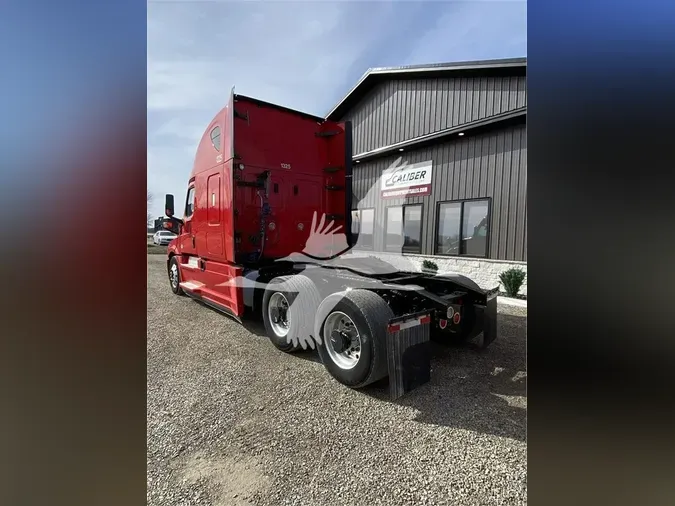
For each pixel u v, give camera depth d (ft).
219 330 12.64
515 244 18.03
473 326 10.05
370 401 7.40
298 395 7.70
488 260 19.12
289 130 13.10
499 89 18.56
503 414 6.86
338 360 8.33
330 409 7.07
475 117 19.75
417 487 4.87
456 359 9.84
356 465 5.36
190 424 6.56
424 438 6.06
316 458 5.54
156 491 4.84
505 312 15.12
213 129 12.63
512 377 8.61
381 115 26.08
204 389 8.00
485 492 4.76
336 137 14.15
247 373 8.88
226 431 6.31
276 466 5.35
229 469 5.29
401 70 22.20
